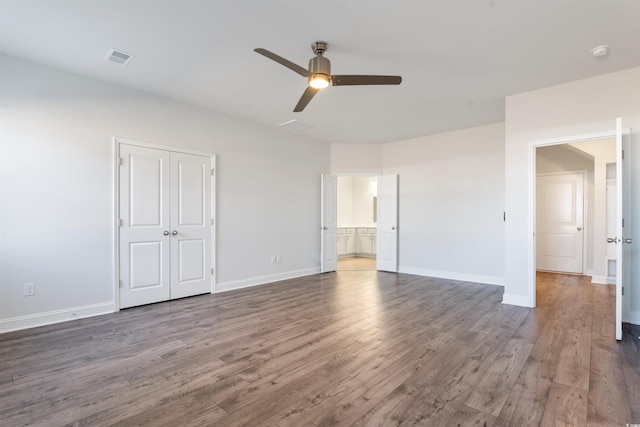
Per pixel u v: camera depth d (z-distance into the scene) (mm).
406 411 1854
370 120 5145
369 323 3373
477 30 2654
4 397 1990
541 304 4082
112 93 3746
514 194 4035
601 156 5328
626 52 3004
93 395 2018
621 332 2932
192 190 4492
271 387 2117
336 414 1826
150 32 2713
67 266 3430
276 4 2326
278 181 5688
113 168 3748
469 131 5605
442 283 5441
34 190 3236
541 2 2297
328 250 6551
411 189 6355
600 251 5359
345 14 2441
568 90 3684
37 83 3256
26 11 2410
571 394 2025
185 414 1827
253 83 3750
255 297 4473
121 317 3559
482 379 2215
